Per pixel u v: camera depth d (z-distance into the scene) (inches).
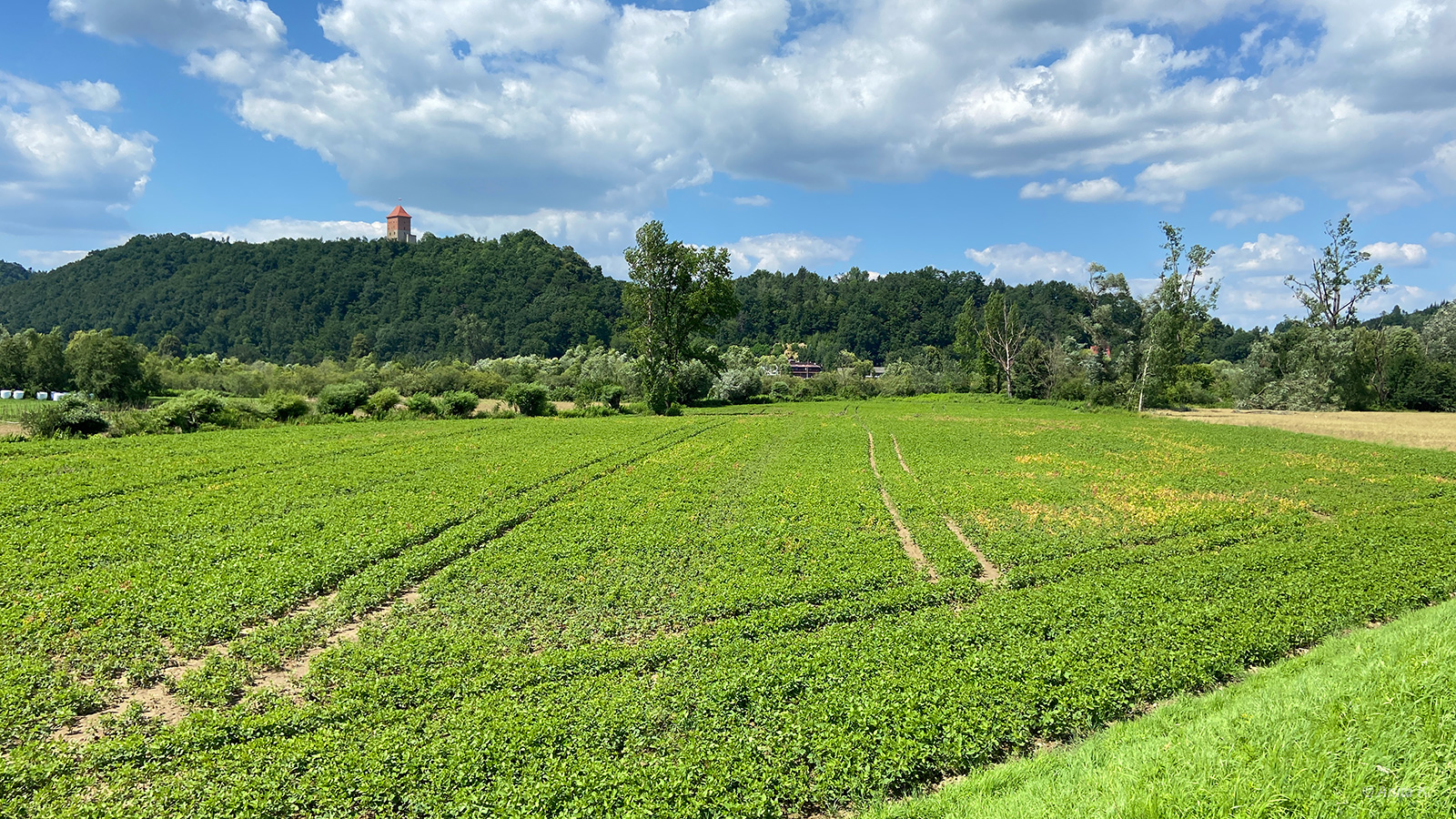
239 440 1609.3
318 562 671.1
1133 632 523.8
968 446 1683.1
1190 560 723.4
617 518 890.7
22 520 808.9
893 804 331.9
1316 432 2032.5
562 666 469.4
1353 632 529.0
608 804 328.2
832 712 407.8
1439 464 1382.9
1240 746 305.6
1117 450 1612.9
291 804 326.0
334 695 427.8
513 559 708.0
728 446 1657.2
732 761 362.9
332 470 1195.3
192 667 477.4
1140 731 370.9
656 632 540.7
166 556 683.4
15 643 485.7
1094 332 3435.0
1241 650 495.8
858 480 1179.9
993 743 380.5
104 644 488.1
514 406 2795.3
